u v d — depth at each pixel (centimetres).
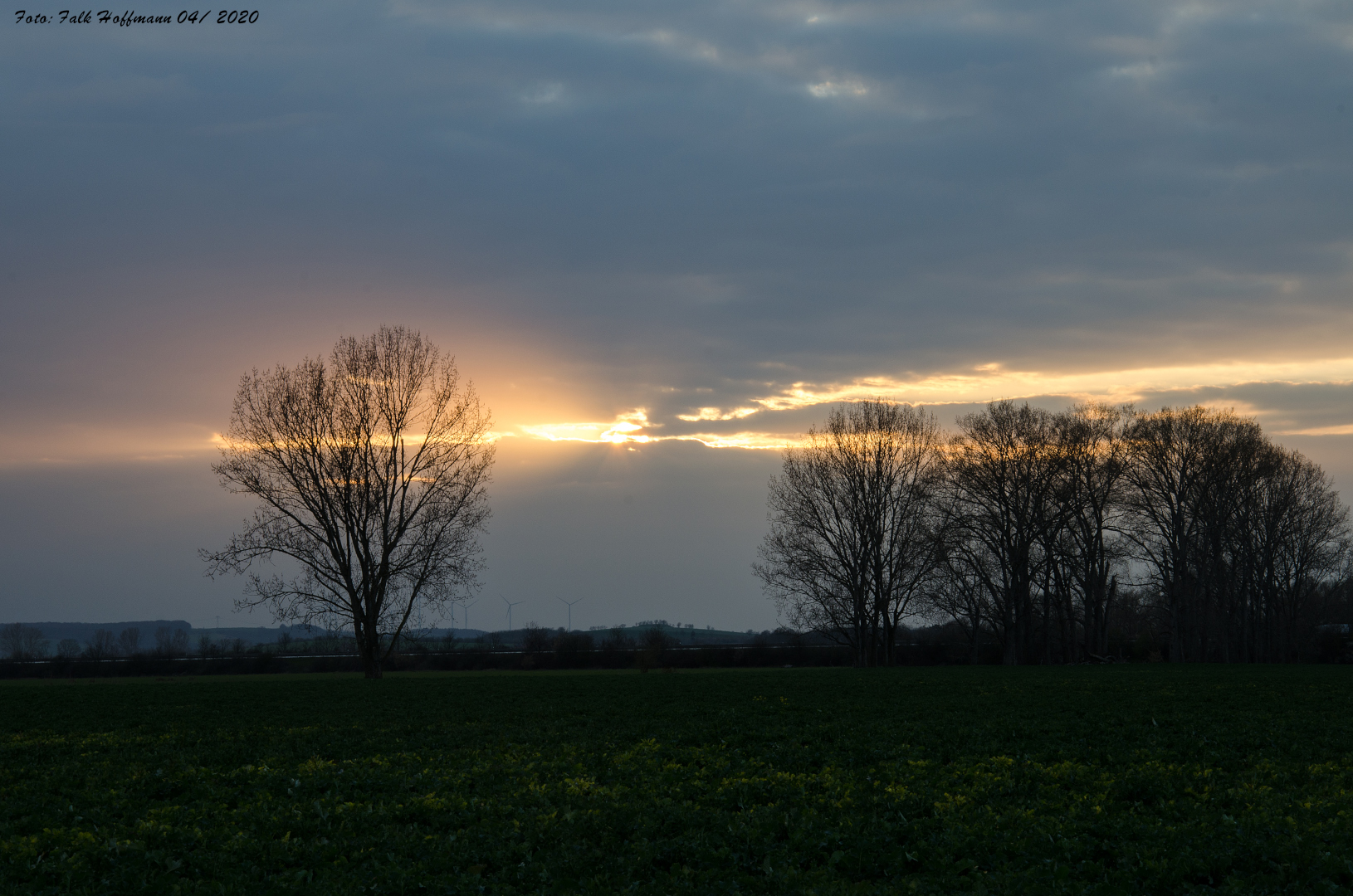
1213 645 10219
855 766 2158
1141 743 2495
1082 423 8625
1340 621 11725
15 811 1753
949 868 1305
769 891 1217
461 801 1744
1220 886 1229
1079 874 1265
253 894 1237
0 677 8631
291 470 6388
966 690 4688
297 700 4519
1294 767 2061
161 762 2389
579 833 1495
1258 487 9006
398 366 6706
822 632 8825
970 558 8769
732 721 3203
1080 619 9531
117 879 1287
